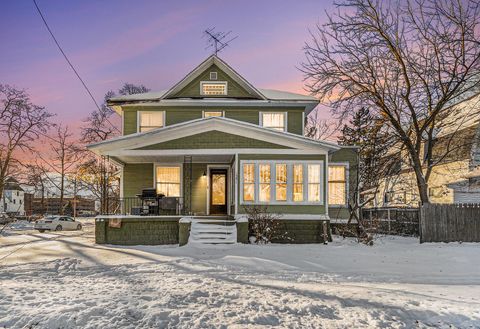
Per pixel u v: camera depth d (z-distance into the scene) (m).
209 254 12.55
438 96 17.92
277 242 15.75
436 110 17.16
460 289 7.82
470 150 21.39
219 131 16.56
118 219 15.62
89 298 6.23
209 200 19.39
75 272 9.59
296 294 6.93
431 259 11.62
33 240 17.30
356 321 5.56
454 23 16.94
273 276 9.23
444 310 6.01
